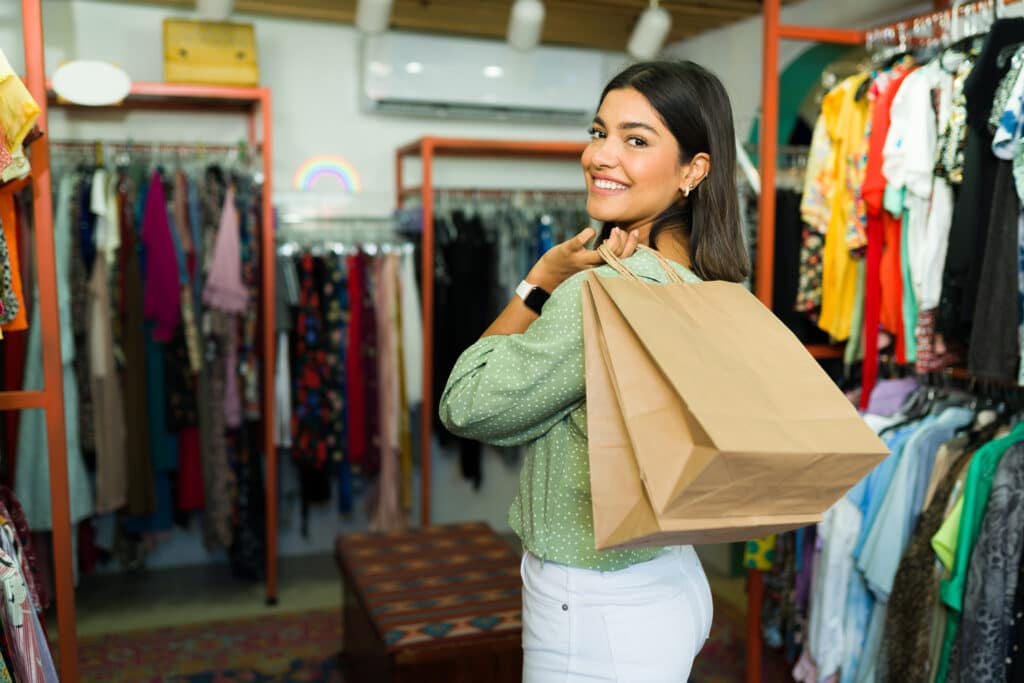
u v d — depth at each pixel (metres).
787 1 3.74
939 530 2.02
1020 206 1.90
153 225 3.28
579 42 4.45
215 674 2.87
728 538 1.01
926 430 2.25
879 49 2.62
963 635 1.94
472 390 1.14
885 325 2.37
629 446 1.00
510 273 4.11
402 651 2.08
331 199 3.91
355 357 3.75
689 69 1.23
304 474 3.77
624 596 1.16
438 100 4.25
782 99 3.81
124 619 3.37
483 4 3.84
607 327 1.03
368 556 2.78
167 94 3.27
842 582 2.34
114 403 3.30
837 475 0.96
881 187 2.28
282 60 4.17
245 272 3.44
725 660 2.96
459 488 4.54
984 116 1.96
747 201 3.16
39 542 3.21
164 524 3.52
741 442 0.89
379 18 3.43
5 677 1.48
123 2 3.86
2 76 1.52
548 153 4.55
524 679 1.26
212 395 3.48
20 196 3.05
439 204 4.36
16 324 1.75
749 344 1.07
